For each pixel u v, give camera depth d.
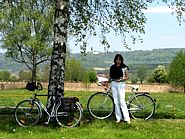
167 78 79.19
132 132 11.88
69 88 70.94
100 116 14.05
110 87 14.13
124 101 13.63
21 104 13.02
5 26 55.72
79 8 15.88
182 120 14.66
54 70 13.47
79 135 11.33
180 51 78.19
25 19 54.03
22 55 58.09
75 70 80.75
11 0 16.58
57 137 11.03
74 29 16.12
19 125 12.88
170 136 11.36
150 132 11.98
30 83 13.15
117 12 15.70
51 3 16.53
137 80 84.56
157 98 44.50
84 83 70.50
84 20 15.94
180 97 48.34
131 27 15.75
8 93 51.22
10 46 57.22
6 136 11.11
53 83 13.40
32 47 55.91
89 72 79.31
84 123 13.26
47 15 51.16
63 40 13.55
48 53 56.19
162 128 12.74
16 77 82.12
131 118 14.37
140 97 14.27
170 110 19.70
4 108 16.81
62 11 13.53
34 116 12.95
